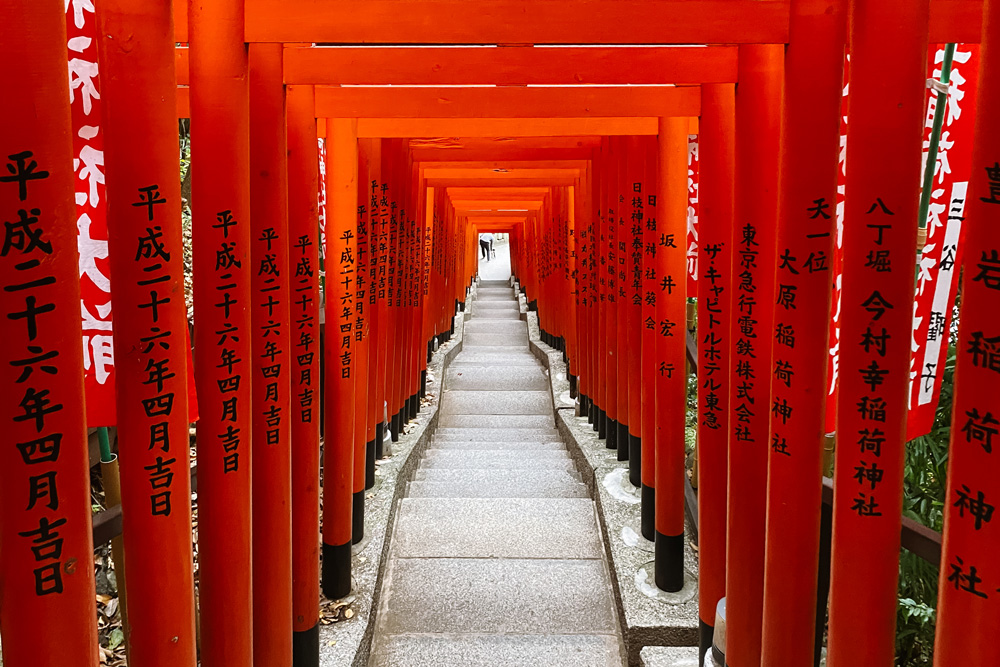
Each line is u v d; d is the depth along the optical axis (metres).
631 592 3.82
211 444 2.14
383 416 6.08
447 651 3.73
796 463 2.15
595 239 6.52
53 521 1.35
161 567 1.77
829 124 2.00
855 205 1.78
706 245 2.99
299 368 3.10
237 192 2.09
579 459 6.47
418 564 4.52
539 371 11.01
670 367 3.65
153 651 1.80
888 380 1.79
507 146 6.25
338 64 2.54
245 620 2.24
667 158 3.56
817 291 2.07
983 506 1.38
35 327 1.29
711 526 3.12
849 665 1.88
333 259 3.75
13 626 1.36
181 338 1.76
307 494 3.17
